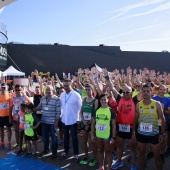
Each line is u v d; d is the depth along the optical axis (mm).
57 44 36500
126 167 4754
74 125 5055
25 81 8711
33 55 35438
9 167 4793
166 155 5367
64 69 36375
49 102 5234
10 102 5914
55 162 5039
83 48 37875
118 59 37062
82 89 6773
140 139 3945
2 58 26297
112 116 4293
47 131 5406
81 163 4930
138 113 3994
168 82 8742
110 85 4988
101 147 4375
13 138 6781
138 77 7840
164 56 38062
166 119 5145
